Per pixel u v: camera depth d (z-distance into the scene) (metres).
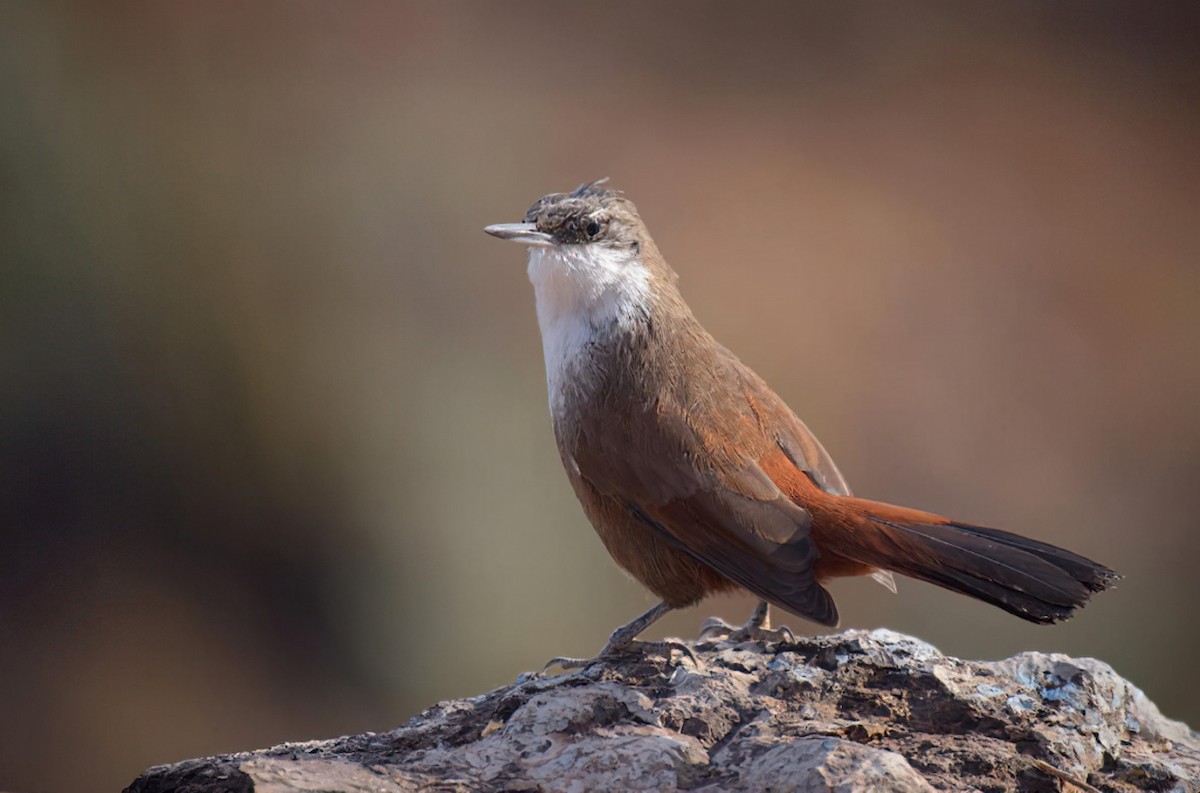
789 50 25.47
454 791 4.91
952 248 20.22
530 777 5.04
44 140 15.58
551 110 22.20
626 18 25.72
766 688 5.73
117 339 14.69
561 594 13.73
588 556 13.95
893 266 19.64
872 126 23.25
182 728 13.16
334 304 15.69
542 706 5.50
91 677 13.40
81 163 15.62
